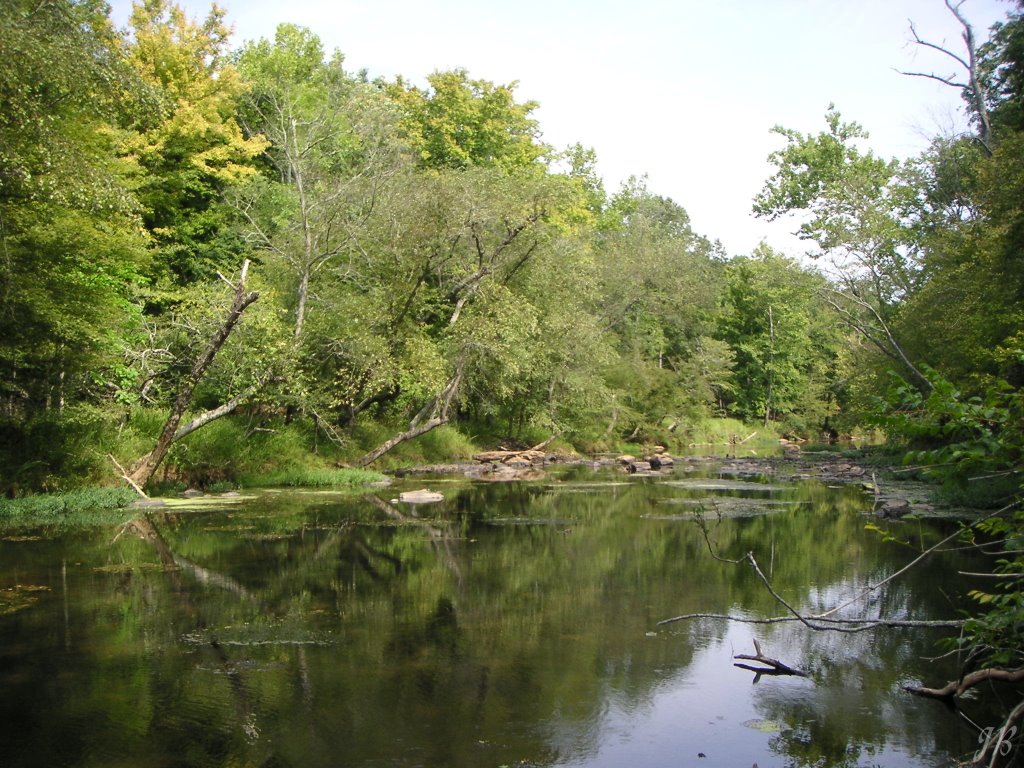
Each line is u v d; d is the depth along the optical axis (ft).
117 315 58.70
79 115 51.72
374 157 76.79
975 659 23.29
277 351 65.36
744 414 191.11
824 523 50.88
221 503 57.31
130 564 35.91
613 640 25.54
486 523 50.29
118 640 24.80
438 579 34.04
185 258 90.94
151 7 90.17
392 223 77.97
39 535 42.93
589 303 126.41
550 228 90.38
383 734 18.07
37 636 25.14
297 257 75.87
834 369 186.80
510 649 24.49
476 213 77.36
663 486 76.23
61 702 19.76
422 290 80.79
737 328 191.42
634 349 150.82
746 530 48.06
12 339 50.52
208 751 17.10
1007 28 67.41
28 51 38.60
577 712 19.58
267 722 18.65
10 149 41.68
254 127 104.27
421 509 56.85
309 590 31.76
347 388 74.43
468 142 125.49
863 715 19.62
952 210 91.91
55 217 50.88
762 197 126.00
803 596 31.19
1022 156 59.41
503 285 87.45
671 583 33.58
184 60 89.30
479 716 19.22
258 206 91.30
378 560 37.86
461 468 93.50
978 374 55.67
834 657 24.29
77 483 55.06
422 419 96.37
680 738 18.12
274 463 72.95
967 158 86.43
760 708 20.03
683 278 149.89
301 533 45.06
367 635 25.75
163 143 87.51
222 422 69.05
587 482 80.12
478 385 101.40
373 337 73.82
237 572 34.73
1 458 52.08
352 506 57.52
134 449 59.26
